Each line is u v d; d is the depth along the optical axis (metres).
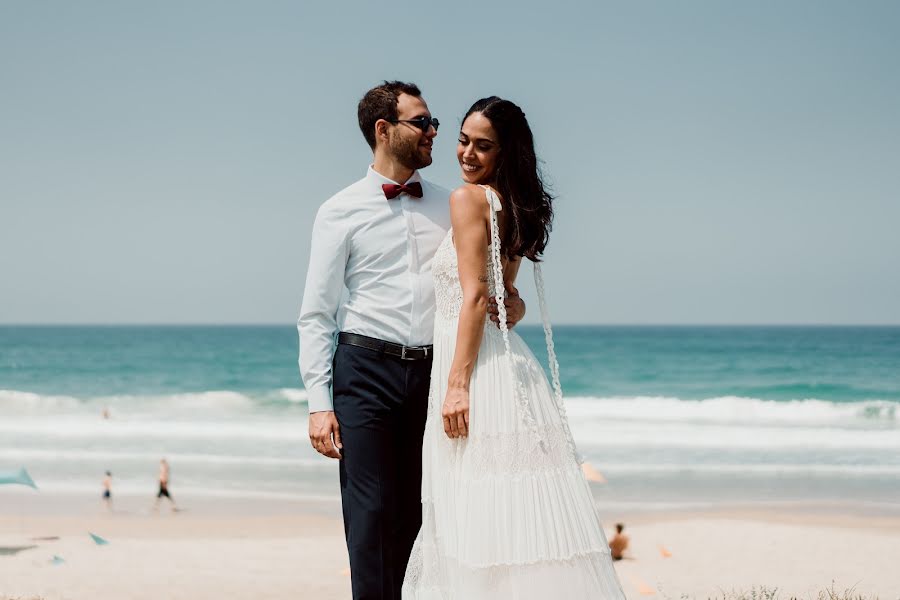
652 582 9.04
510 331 4.00
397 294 4.30
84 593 8.72
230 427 22.58
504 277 4.11
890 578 9.17
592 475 11.26
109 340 92.56
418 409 4.34
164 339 95.50
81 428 22.47
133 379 48.66
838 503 13.34
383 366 4.27
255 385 45.84
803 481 15.20
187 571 9.66
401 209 4.37
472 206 3.84
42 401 31.08
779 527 11.62
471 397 3.81
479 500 3.73
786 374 43.47
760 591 8.50
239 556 10.34
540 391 3.93
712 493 14.15
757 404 27.08
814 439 19.98
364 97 4.43
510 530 3.68
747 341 78.12
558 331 130.75
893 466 16.72
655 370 47.62
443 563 3.90
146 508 13.20
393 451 4.32
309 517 12.51
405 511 4.36
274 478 15.51
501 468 3.75
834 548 10.52
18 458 17.92
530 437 3.79
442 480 3.91
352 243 4.35
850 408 26.22
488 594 3.67
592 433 21.31
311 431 4.32
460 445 3.85
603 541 3.80
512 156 3.95
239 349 72.19
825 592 8.53
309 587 8.95
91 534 10.78
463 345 3.81
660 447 18.98
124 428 22.39
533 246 4.00
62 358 61.81
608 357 56.66
